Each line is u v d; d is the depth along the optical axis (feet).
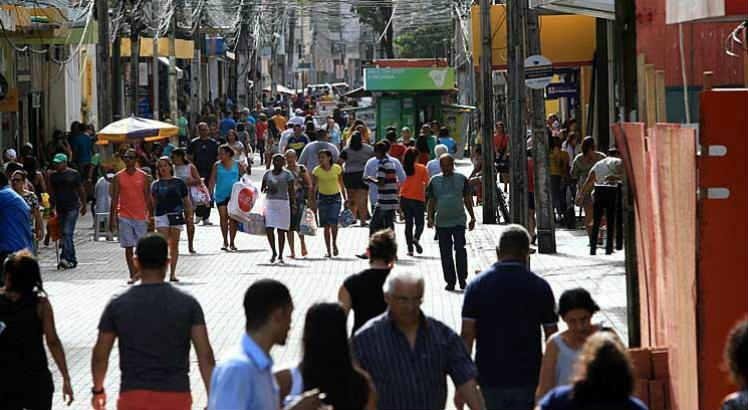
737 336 46.09
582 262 170.81
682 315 74.13
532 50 177.68
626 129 88.43
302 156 230.68
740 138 71.26
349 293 74.23
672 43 131.75
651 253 83.61
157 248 66.33
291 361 104.17
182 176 203.00
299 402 49.24
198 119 401.70
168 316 65.46
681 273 74.54
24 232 123.24
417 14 618.03
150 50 388.57
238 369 49.73
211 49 507.30
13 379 74.74
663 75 83.20
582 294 65.41
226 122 374.43
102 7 246.68
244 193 183.52
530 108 192.85
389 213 181.68
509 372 69.36
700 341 71.10
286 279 160.35
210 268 172.45
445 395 62.85
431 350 61.72
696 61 132.36
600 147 254.27
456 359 62.28
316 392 49.62
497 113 395.14
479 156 273.95
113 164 229.04
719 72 132.26
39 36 257.96
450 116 437.17
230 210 184.75
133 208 156.04
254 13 572.51
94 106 365.40
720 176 71.05
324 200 184.14
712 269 71.10
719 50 132.26
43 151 302.04
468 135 444.55
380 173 181.57
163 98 453.58
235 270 169.99
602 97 253.65
